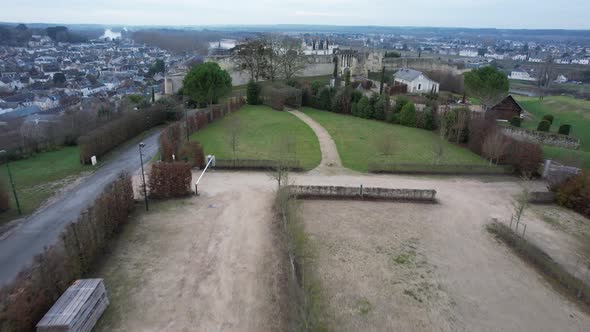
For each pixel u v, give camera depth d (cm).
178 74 7450
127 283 1741
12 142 3622
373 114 5472
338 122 5203
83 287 1518
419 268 1942
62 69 14812
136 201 2589
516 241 2169
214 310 1585
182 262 1911
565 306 1711
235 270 1856
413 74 7906
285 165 3070
